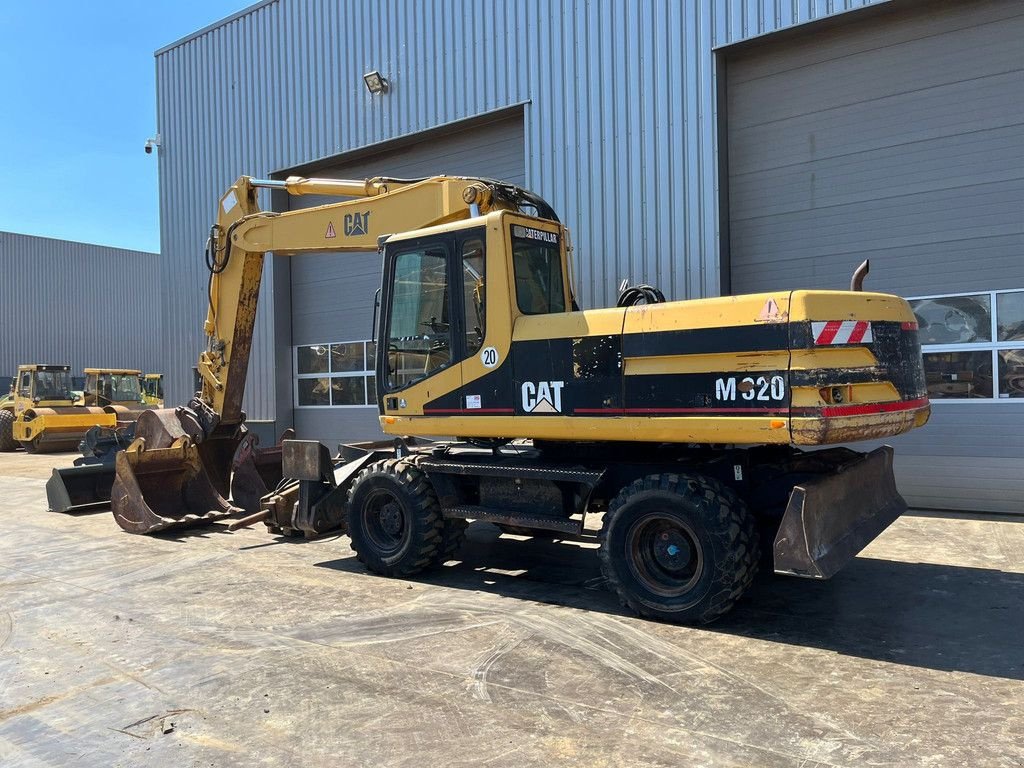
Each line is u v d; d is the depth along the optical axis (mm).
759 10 8992
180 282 15484
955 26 8266
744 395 4656
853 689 3914
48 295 38281
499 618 5168
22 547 7734
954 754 3209
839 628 4867
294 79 13500
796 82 9188
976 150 8219
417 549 6141
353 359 13609
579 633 4844
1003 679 4020
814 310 4465
